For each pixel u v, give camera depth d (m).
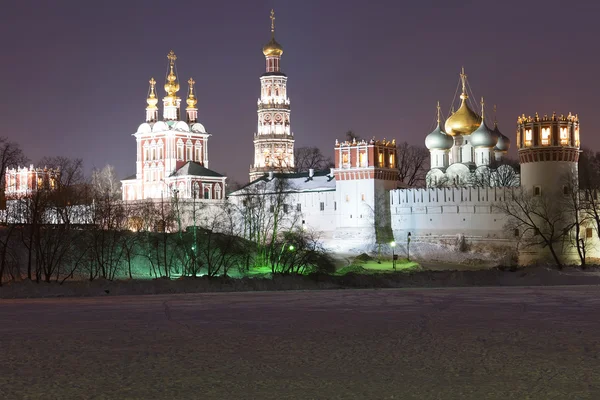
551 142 135.00
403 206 156.62
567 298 62.84
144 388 29.67
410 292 72.25
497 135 166.75
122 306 59.41
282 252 111.06
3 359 35.44
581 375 31.45
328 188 169.25
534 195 136.50
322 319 49.31
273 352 37.00
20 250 104.81
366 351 37.06
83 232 103.06
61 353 36.94
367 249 153.00
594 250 137.00
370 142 162.00
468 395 28.30
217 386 29.94
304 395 28.48
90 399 28.09
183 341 40.41
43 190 123.25
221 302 62.59
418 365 33.62
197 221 173.50
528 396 28.11
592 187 141.50
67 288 76.12
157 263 107.62
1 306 60.00
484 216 145.38
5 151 99.00
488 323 46.56
